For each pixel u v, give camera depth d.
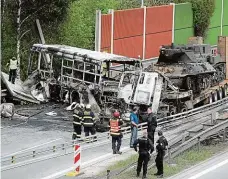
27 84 60.88
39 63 60.91
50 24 68.75
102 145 44.03
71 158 40.34
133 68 57.22
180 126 49.53
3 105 52.03
